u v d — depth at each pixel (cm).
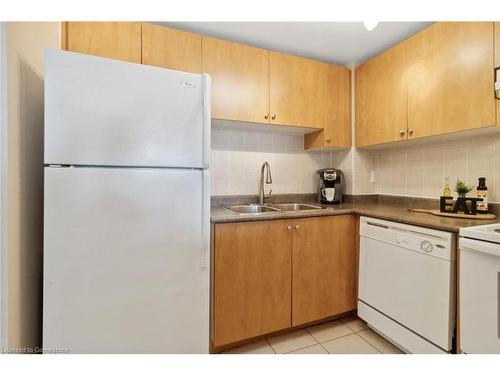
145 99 116
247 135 230
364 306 183
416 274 146
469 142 176
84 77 106
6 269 96
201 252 128
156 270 119
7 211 96
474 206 154
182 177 123
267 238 165
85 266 108
